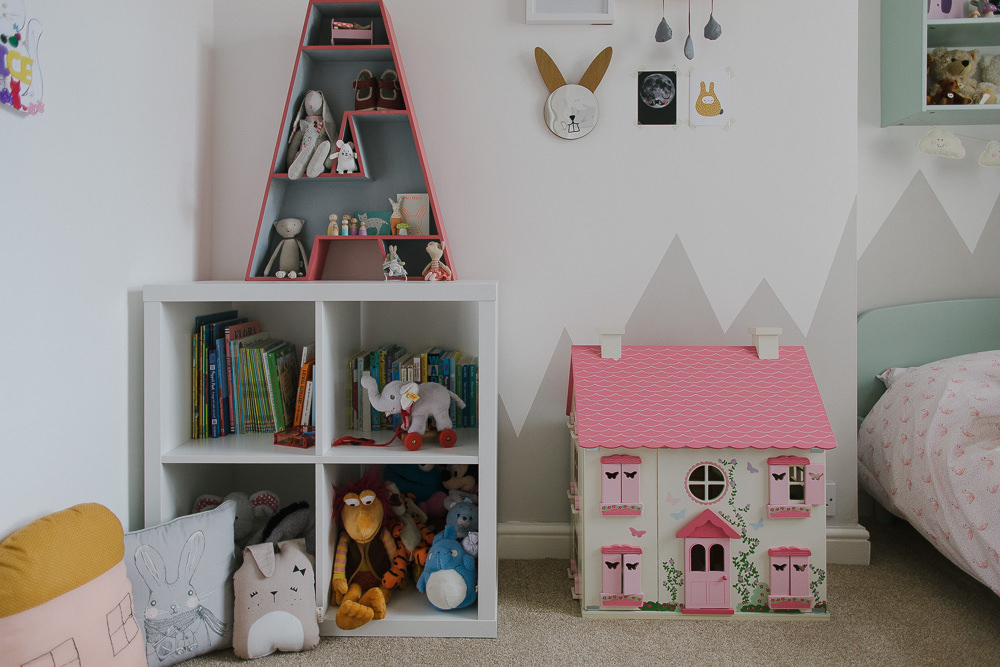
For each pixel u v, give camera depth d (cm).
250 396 173
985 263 220
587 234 195
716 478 163
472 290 151
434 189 190
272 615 143
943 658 143
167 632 134
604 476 158
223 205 196
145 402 152
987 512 146
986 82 210
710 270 195
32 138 119
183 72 177
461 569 156
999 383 173
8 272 113
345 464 171
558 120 191
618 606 161
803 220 193
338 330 167
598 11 189
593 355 176
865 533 192
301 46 181
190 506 169
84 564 113
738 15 191
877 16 217
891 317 218
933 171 219
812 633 153
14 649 99
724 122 192
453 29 192
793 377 169
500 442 199
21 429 117
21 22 114
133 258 153
